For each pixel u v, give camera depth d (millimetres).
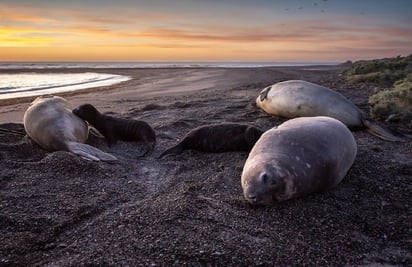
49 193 5316
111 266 3623
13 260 3715
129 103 13859
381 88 15234
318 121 6055
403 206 5012
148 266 3635
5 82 26000
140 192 5496
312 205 5008
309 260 3834
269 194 4887
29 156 7109
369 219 4672
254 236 4227
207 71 41219
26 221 4449
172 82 25344
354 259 3889
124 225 4391
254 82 22688
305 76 27703
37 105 7992
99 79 30156
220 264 3701
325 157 5281
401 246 4137
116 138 8164
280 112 9891
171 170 6422
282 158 5117
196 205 4871
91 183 5723
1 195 5188
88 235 4207
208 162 6785
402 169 6184
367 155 6875
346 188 5539
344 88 16438
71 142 7148
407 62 23062
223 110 11234
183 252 3842
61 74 38188
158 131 8914
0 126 8977
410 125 9039
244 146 7168
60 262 3680
